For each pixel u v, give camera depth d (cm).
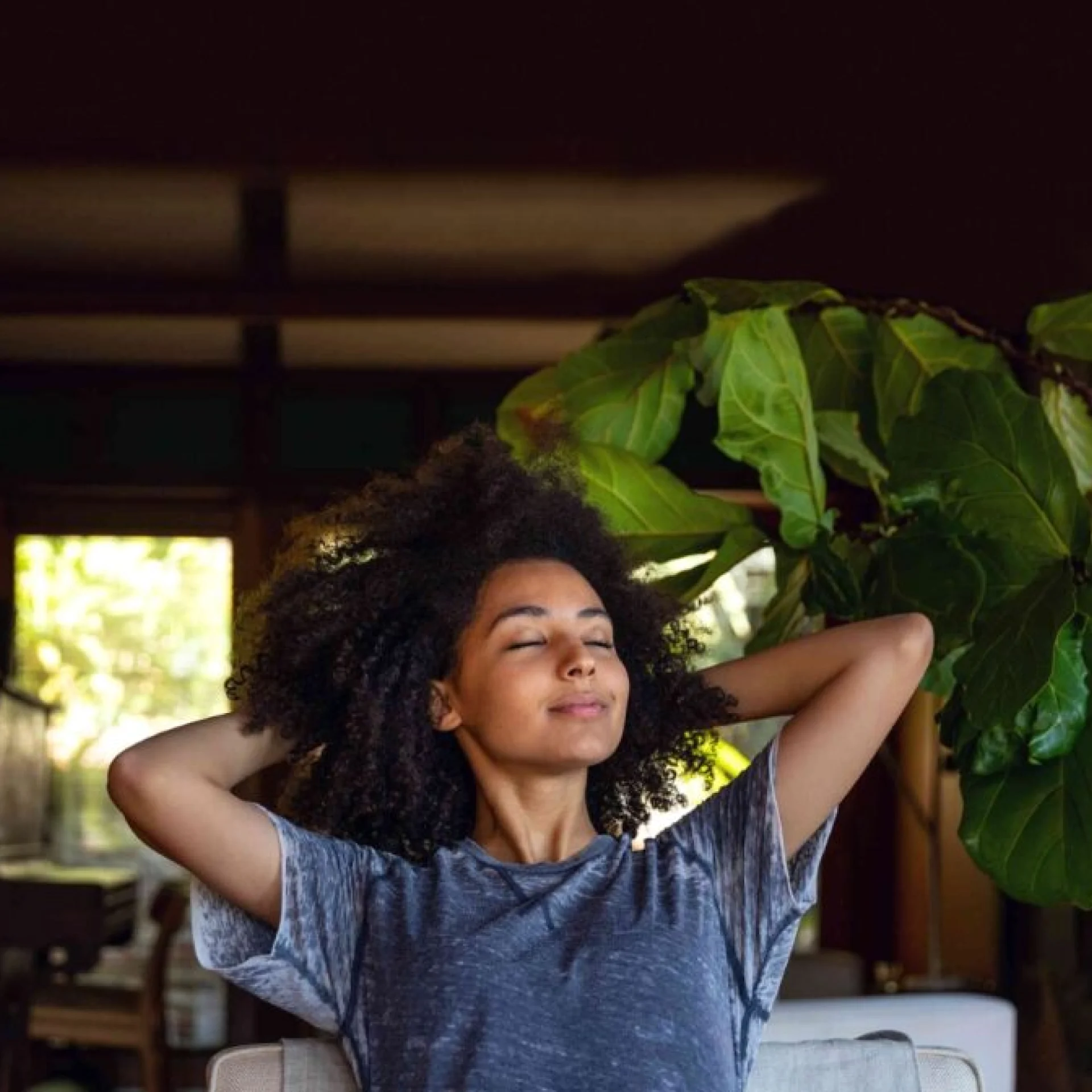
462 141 452
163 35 404
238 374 640
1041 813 195
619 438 248
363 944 154
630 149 456
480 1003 146
